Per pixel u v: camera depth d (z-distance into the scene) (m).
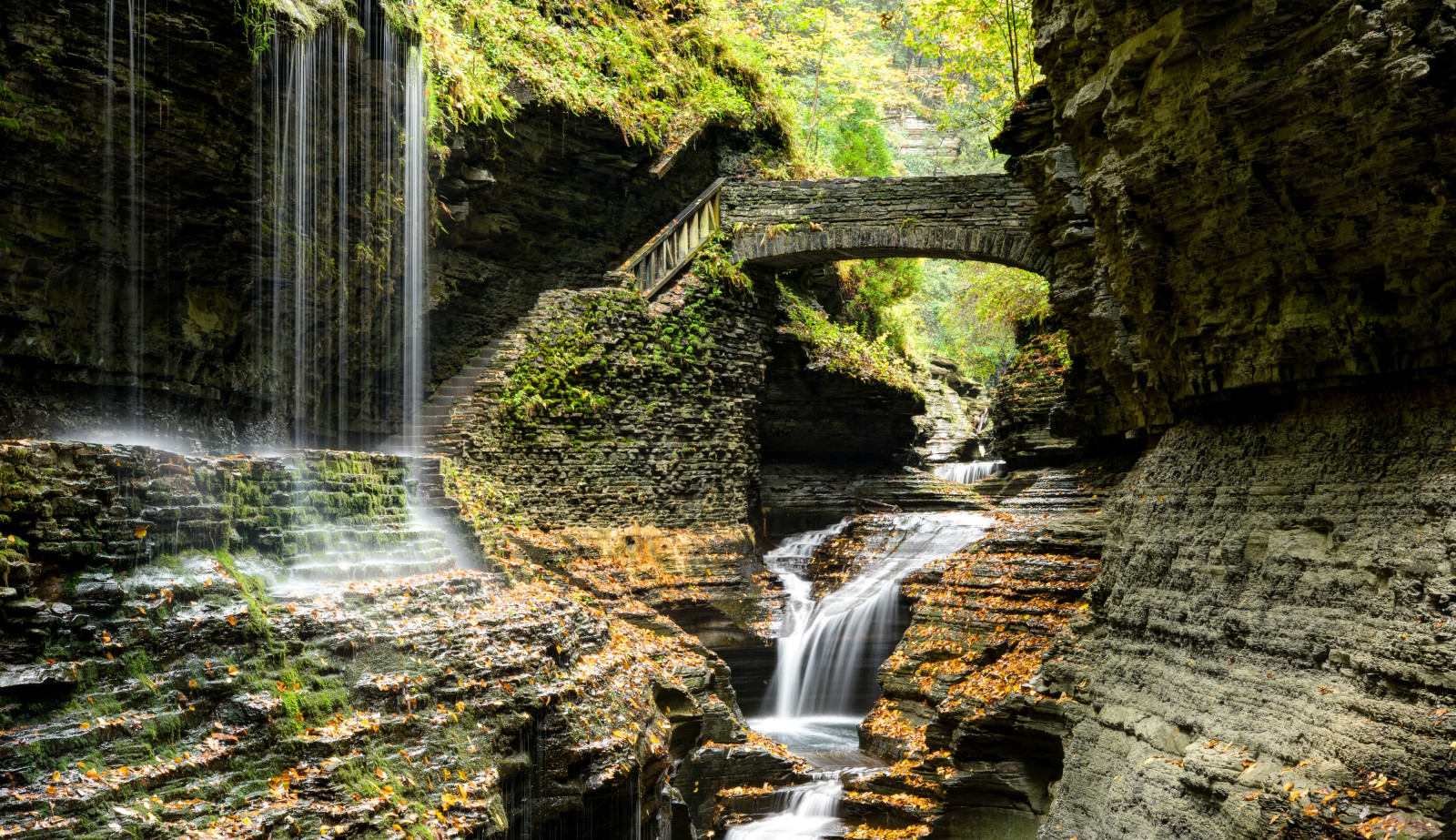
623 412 20.89
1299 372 8.62
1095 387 14.91
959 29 25.66
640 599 18.95
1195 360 9.84
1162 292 10.05
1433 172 6.92
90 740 6.04
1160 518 10.41
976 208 22.39
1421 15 6.46
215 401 11.88
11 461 6.42
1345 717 7.18
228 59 10.70
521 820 8.88
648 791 11.09
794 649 20.33
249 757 6.75
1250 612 8.59
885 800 13.38
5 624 6.09
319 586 8.55
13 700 5.95
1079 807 9.98
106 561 6.78
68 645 6.32
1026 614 15.02
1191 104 8.51
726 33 27.17
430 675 8.38
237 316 11.85
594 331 20.58
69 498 6.70
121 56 9.75
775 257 23.59
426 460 14.15
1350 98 7.14
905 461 31.11
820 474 27.16
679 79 24.53
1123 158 9.70
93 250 9.99
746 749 14.42
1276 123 7.84
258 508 8.66
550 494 19.30
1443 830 6.20
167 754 6.35
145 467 7.38
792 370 25.95
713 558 21.47
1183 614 9.48
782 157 27.03
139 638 6.65
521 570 14.17
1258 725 8.00
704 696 14.71
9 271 9.24
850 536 23.16
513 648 9.52
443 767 7.87
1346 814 6.68
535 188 21.31
